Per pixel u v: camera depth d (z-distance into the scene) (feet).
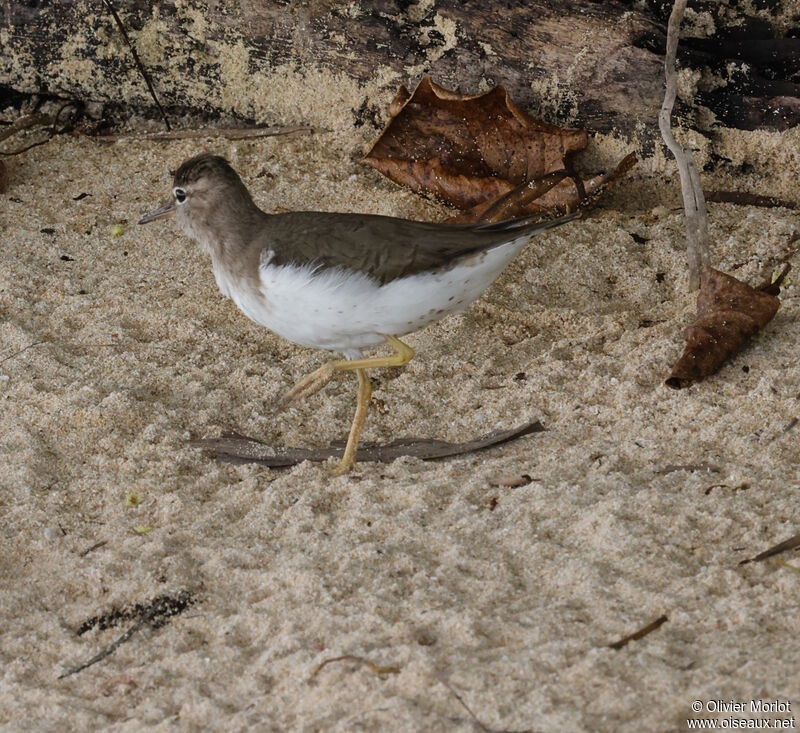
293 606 26.37
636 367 35.73
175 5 47.60
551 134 44.50
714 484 30.09
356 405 35.68
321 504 30.76
